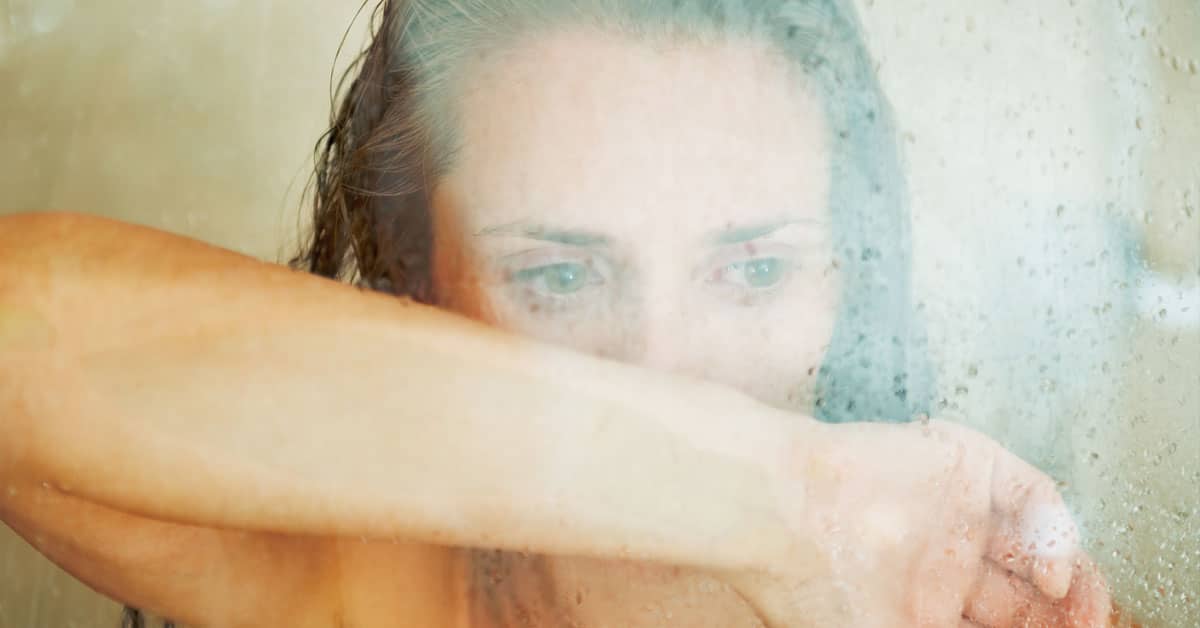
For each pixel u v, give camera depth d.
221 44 0.80
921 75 0.83
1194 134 0.91
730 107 0.71
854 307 0.76
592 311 0.71
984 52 0.84
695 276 0.71
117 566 0.48
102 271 0.41
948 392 0.78
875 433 0.46
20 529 0.46
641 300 0.71
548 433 0.41
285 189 0.79
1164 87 0.90
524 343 0.43
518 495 0.41
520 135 0.70
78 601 0.68
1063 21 0.88
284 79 0.79
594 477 0.42
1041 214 0.85
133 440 0.40
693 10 0.70
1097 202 0.87
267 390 0.40
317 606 0.55
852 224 0.76
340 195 0.76
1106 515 0.75
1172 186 0.90
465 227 0.71
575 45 0.70
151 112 0.79
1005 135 0.85
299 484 0.41
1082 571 0.56
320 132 0.79
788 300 0.73
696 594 0.56
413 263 0.73
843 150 0.76
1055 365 0.81
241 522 0.41
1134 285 0.86
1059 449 0.79
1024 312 0.82
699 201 0.71
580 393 0.42
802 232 0.74
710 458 0.43
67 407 0.39
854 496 0.45
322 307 0.42
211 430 0.40
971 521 0.50
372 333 0.41
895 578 0.47
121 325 0.40
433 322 0.43
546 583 0.58
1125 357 0.83
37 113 0.76
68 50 0.77
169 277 0.41
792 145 0.73
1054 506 0.53
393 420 0.41
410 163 0.73
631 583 0.56
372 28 0.77
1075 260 0.84
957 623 0.50
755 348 0.72
